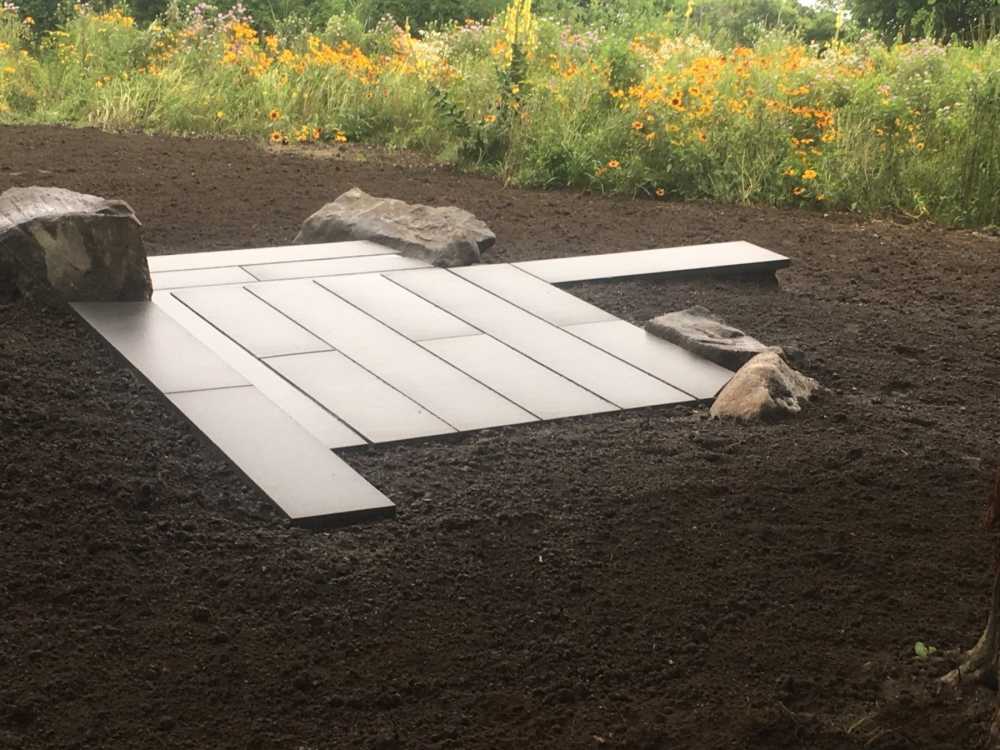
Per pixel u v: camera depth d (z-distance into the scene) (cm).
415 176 1048
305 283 725
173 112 1173
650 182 1030
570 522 461
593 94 1152
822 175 1010
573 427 553
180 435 524
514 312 693
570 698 355
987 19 1614
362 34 1502
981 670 360
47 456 483
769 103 1078
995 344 688
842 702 357
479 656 376
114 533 435
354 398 567
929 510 475
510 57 1213
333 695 354
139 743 329
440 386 587
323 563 426
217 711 345
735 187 1030
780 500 479
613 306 723
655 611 402
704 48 1426
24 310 643
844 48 1386
